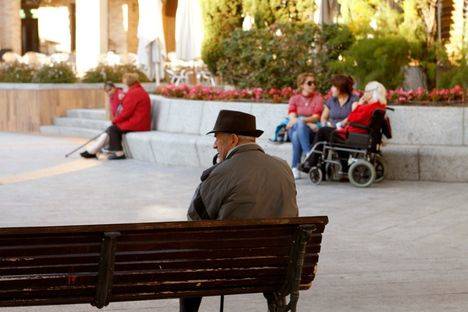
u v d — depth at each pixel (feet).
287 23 126.00
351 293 52.13
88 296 32.78
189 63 205.57
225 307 48.85
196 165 112.16
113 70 177.88
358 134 94.27
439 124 101.81
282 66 123.75
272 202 37.68
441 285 54.19
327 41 123.54
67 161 118.83
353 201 85.92
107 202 86.02
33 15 269.23
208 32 156.66
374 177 94.53
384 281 55.16
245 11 139.64
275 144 104.42
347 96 100.78
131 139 119.65
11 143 142.72
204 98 119.96
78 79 176.24
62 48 271.08
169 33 271.90
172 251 33.30
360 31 123.03
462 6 127.13
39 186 96.53
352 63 118.73
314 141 96.94
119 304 49.19
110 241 31.53
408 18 119.65
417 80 123.03
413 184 96.99
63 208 82.58
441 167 98.73
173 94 126.52
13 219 76.84
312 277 36.24
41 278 31.71
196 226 32.99
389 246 65.98
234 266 34.50
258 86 124.57
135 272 33.01
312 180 96.53
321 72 122.72
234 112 38.73
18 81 169.07
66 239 31.50
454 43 123.85
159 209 82.23
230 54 127.75
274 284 35.68
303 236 34.32
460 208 82.28
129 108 120.88
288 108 102.73
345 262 60.49
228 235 33.83
